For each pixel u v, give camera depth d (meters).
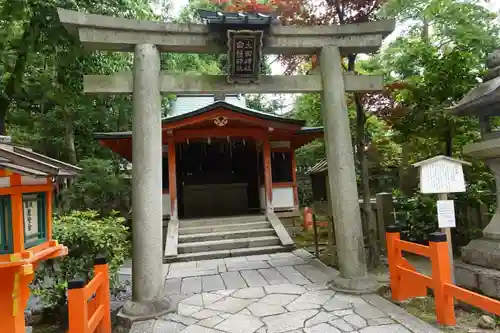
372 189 9.73
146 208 4.32
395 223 6.74
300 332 3.43
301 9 6.05
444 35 6.72
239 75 4.84
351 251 4.78
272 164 11.19
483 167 6.32
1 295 2.33
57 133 10.44
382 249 6.76
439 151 6.94
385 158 9.84
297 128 9.65
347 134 4.99
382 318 3.67
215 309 4.24
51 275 4.35
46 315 4.65
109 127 11.59
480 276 4.05
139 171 4.36
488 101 4.08
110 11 6.56
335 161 4.95
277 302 4.36
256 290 4.93
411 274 3.96
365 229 6.57
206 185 11.54
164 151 10.63
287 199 11.09
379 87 5.21
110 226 4.90
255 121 9.35
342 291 4.57
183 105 13.95
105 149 11.76
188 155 12.64
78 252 4.45
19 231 2.22
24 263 2.14
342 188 4.89
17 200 2.23
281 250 7.90
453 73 5.82
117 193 10.95
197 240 8.41
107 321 3.54
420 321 3.55
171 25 4.61
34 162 2.29
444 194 3.99
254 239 8.30
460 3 6.16
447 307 3.42
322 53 5.09
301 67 8.05
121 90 4.53
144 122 4.43
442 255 3.48
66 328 4.42
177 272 6.40
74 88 8.51
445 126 6.08
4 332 2.33
